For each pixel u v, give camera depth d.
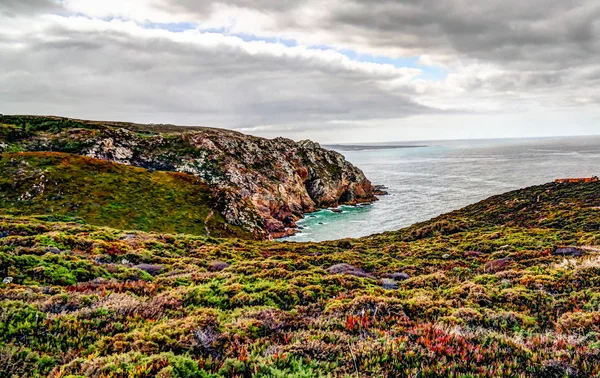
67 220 47.09
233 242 39.75
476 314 11.84
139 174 74.69
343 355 8.04
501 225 46.66
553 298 14.26
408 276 22.34
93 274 17.48
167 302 12.66
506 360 7.77
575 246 27.05
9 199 56.22
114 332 9.81
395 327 10.19
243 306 12.99
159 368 6.99
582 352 8.20
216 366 7.48
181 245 32.88
